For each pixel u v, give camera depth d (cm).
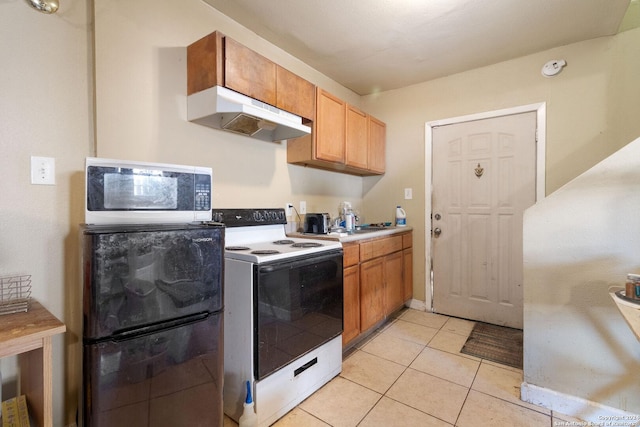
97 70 146
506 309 270
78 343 142
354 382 186
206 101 171
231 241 198
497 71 270
